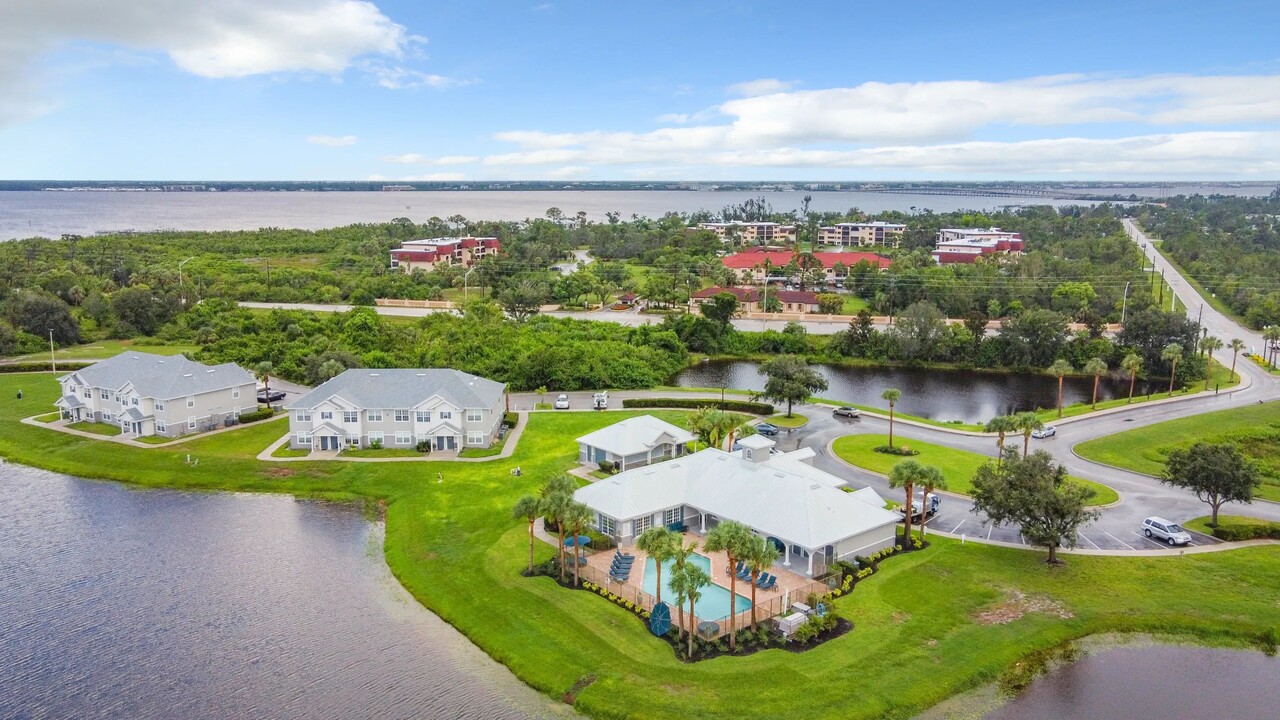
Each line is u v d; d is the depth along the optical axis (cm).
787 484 6925
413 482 8588
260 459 9312
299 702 4931
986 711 4819
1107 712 4825
